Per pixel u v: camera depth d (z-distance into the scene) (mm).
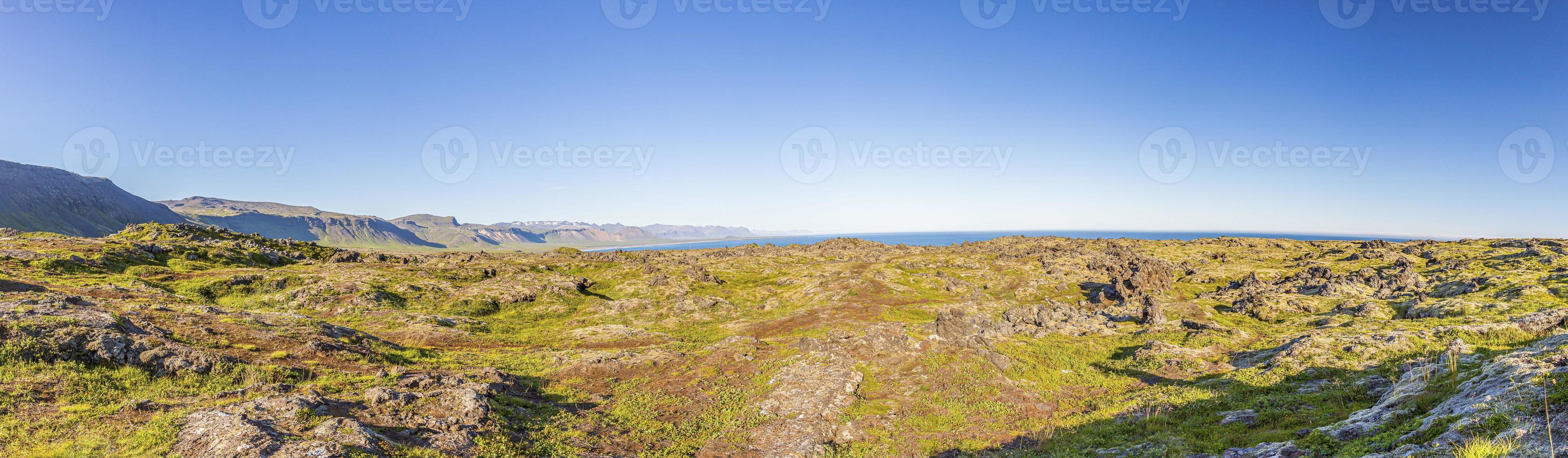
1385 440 22953
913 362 55062
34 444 24078
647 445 35469
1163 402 41938
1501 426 19609
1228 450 28359
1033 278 154000
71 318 38094
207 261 123438
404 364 51406
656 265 170750
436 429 30531
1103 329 78250
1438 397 27031
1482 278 100188
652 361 58375
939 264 181625
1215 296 115625
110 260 103750
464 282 126562
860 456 35375
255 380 37562
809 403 43656
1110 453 32219
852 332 67688
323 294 97125
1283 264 180625
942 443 37344
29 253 94500
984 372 51438
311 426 27406
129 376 34625
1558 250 148625
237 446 23391
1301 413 35281
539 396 44375
